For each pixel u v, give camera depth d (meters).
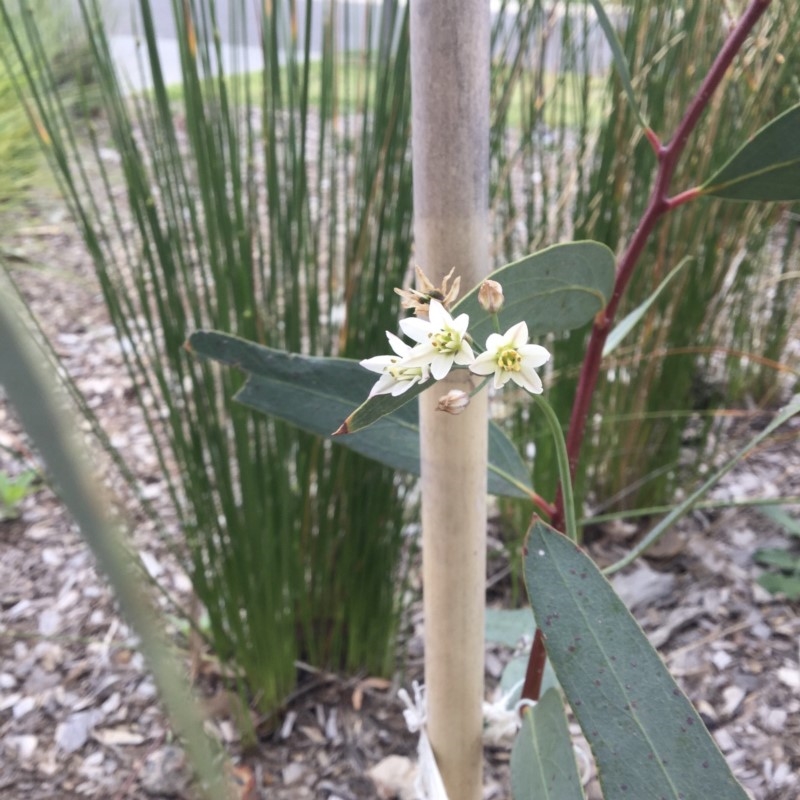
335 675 0.52
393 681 0.52
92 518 0.16
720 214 0.56
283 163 0.40
